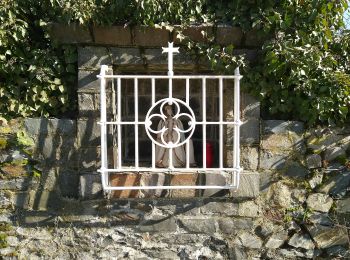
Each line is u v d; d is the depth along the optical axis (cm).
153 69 355
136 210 341
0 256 336
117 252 341
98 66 334
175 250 344
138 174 331
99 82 334
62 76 342
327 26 333
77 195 338
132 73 364
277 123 342
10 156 334
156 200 340
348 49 353
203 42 333
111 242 341
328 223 347
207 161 363
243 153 341
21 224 338
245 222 344
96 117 335
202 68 349
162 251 343
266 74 334
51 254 339
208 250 345
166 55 336
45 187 337
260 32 329
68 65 338
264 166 343
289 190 346
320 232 347
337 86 331
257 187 339
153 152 317
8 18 325
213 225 343
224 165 349
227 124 325
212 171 334
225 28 328
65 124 335
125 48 335
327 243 348
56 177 337
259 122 341
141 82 378
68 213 339
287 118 350
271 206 345
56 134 336
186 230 343
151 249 342
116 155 342
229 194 338
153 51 335
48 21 331
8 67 329
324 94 336
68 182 337
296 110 345
